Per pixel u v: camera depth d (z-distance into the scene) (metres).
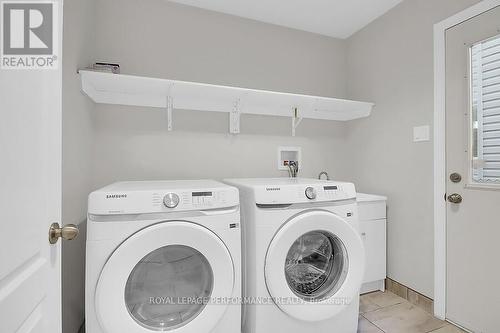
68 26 1.29
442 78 1.68
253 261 1.32
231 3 2.00
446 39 1.66
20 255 0.53
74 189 1.40
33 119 0.58
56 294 0.69
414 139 1.88
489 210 1.46
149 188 1.22
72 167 1.36
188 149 2.02
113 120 1.84
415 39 1.87
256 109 2.19
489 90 1.47
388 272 2.08
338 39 2.49
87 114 1.64
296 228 1.32
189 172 2.02
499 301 1.41
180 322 1.18
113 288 1.03
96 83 1.64
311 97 2.01
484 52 1.49
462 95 1.58
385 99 2.12
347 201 1.49
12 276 0.51
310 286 1.47
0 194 0.46
